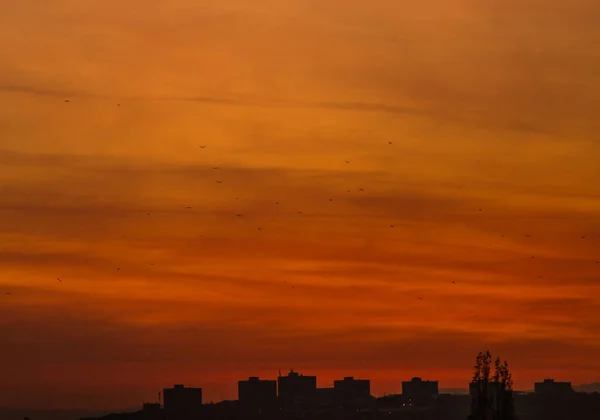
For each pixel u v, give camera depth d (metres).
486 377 164.62
